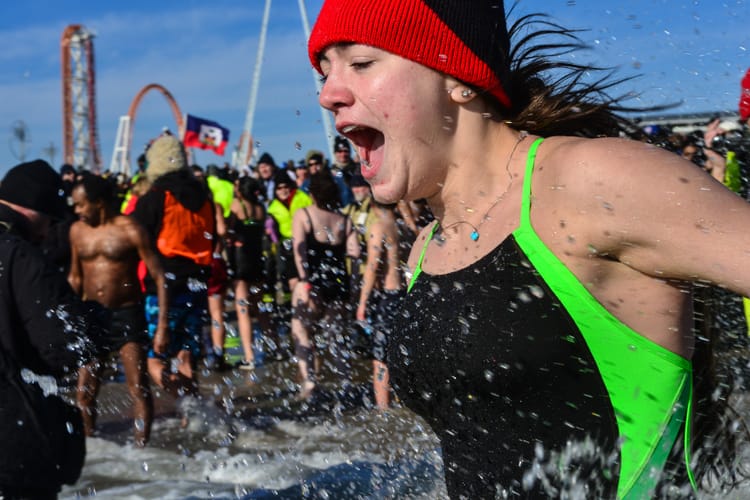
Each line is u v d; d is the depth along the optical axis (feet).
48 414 9.89
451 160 5.32
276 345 29.84
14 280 9.87
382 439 16.17
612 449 4.77
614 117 5.81
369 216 21.84
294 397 21.58
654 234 4.38
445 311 5.16
